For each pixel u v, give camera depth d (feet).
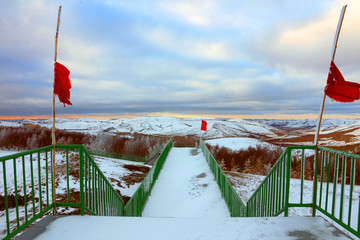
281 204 10.82
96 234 8.41
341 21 8.63
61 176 51.96
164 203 28.76
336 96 8.84
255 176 98.07
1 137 277.44
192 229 8.71
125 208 18.07
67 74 9.76
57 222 9.23
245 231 8.49
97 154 122.52
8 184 52.60
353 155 7.34
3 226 29.43
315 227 8.61
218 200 28.40
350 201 7.61
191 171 44.34
